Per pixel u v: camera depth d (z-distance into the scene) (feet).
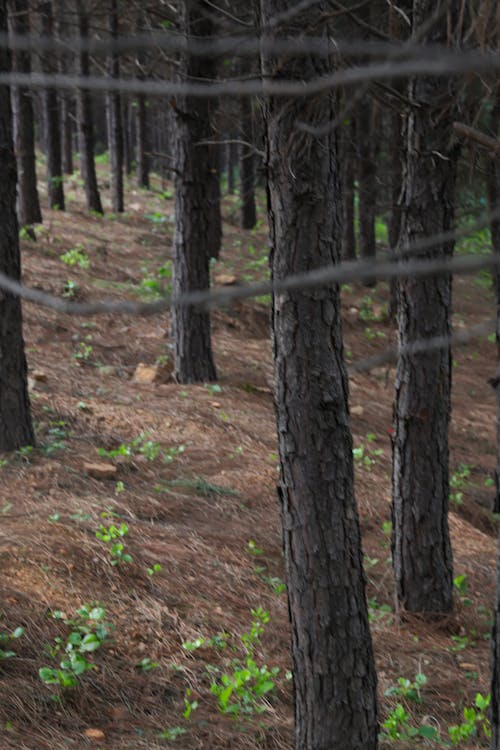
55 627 16.89
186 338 36.42
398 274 2.61
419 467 21.54
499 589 10.77
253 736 15.12
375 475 29.84
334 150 12.04
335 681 13.08
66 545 19.77
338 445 12.67
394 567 21.98
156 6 24.54
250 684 16.84
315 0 4.25
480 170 11.12
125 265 55.26
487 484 33.47
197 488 25.46
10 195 24.38
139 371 36.29
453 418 40.63
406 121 19.99
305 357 12.30
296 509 12.81
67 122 95.71
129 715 15.28
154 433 29.32
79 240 58.03
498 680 10.75
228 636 18.31
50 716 14.75
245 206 81.10
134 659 16.85
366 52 2.69
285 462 12.78
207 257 36.32
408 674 18.70
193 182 35.45
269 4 9.61
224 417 31.68
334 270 2.63
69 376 34.47
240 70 34.68
